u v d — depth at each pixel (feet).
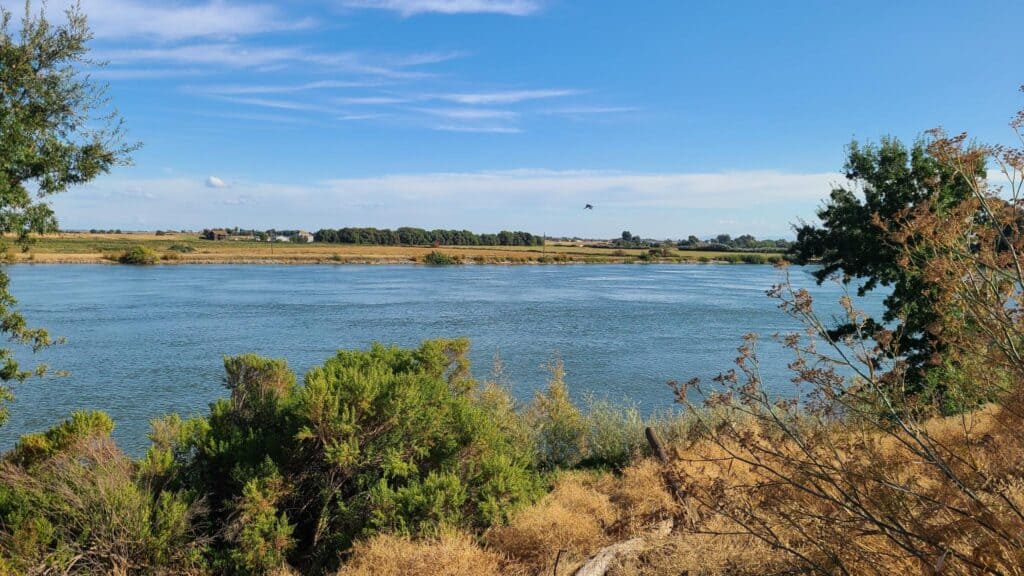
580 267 423.23
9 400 37.81
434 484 25.35
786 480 10.69
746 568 14.46
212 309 151.74
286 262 407.44
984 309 10.09
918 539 9.57
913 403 11.04
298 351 96.53
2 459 28.63
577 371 81.76
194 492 24.75
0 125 33.09
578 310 156.46
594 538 21.75
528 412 42.55
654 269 396.78
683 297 194.29
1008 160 9.76
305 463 26.53
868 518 9.80
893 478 10.63
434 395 28.78
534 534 22.36
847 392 10.75
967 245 10.25
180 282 240.12
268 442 26.71
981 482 9.72
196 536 23.73
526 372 80.43
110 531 22.26
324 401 25.99
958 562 9.37
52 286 209.15
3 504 22.97
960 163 10.09
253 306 160.45
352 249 543.39
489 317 141.90
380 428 26.61
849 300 11.50
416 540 23.15
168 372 79.66
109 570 21.74
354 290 218.79
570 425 40.70
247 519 23.52
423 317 140.97
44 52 35.81
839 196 43.06
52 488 23.09
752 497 12.24
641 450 38.32
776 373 74.90
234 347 98.94
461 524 24.93
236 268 354.13
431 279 285.43
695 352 96.27
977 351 10.91
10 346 95.30
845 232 41.73
